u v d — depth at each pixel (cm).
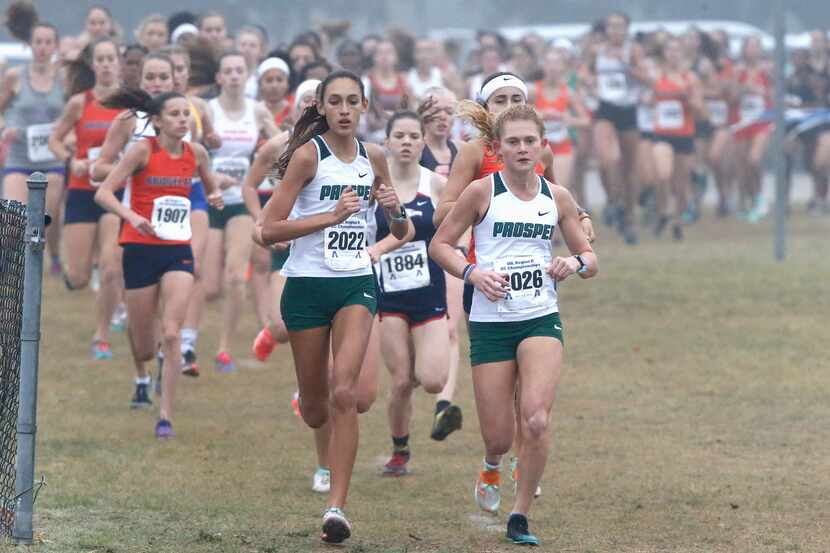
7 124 3167
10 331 1522
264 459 2022
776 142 3991
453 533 1634
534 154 1553
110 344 2958
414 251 1917
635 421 2255
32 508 1516
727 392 2455
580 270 1573
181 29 3488
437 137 2136
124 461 1981
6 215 1530
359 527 1655
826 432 2164
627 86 4534
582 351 2833
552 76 4109
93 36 3575
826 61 5350
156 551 1507
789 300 3334
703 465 1969
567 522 1684
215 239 2714
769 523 1675
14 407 1519
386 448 2112
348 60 3725
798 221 5178
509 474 1955
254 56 3356
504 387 1578
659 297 3394
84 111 2730
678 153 4612
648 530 1647
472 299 1639
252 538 1578
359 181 1616
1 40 8575
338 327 1611
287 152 1630
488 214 1569
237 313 2717
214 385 2588
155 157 2139
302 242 1617
